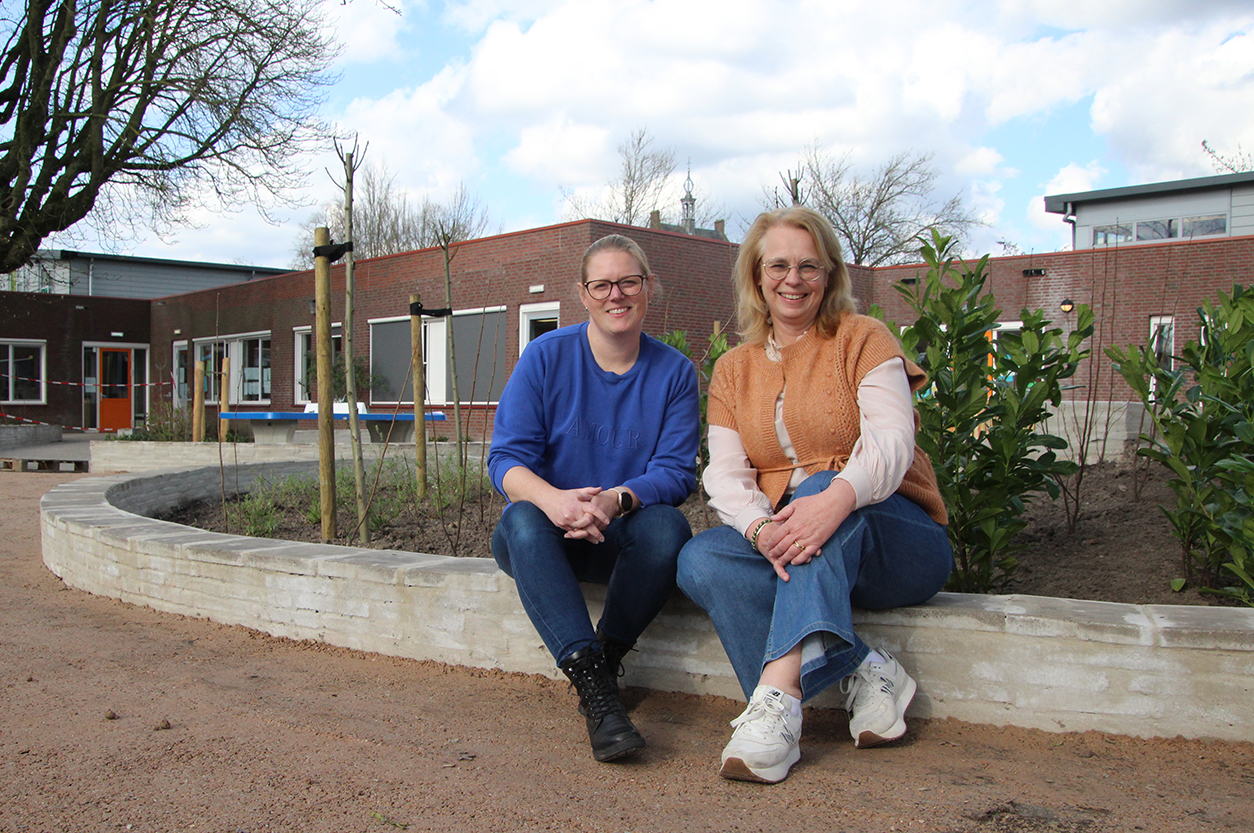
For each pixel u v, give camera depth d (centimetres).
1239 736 216
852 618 234
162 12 1508
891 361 232
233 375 2386
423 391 612
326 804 195
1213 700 218
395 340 1841
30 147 1552
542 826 184
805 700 211
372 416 1232
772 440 244
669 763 220
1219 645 216
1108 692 226
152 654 335
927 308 331
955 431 327
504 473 252
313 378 1984
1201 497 320
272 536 529
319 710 266
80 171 1591
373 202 3878
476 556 453
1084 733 229
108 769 217
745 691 230
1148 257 1603
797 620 208
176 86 1541
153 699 277
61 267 2666
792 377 244
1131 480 490
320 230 470
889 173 3441
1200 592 323
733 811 190
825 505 212
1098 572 361
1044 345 331
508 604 303
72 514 507
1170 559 362
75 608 423
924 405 320
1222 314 365
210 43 1548
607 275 252
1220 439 320
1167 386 347
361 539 480
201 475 754
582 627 229
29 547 629
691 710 264
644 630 281
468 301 1686
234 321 2370
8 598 449
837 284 247
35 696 280
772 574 224
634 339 265
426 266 1759
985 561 329
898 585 236
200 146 1612
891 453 217
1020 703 235
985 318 320
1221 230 2158
